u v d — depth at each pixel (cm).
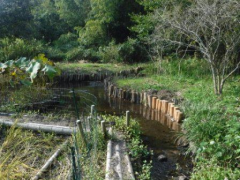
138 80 886
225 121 398
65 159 329
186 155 409
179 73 895
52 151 358
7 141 308
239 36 594
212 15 568
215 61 621
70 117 513
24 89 600
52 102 602
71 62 1319
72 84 1012
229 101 519
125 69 1073
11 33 1380
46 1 2242
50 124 461
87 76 1054
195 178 321
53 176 295
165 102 633
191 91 666
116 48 1312
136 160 367
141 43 1280
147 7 1043
